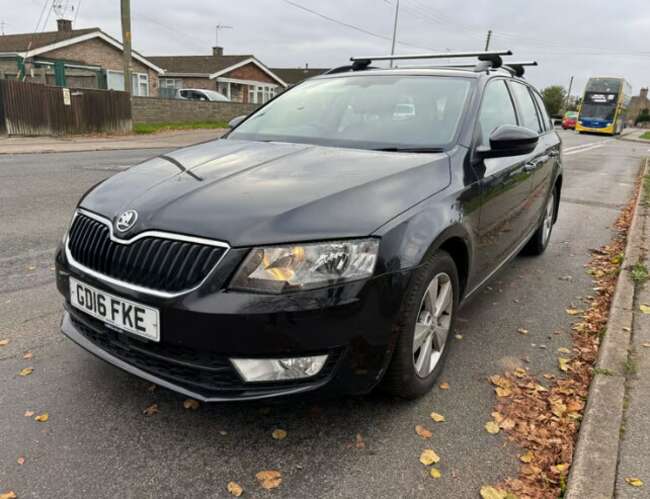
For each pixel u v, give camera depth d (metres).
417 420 2.80
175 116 26.02
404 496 2.28
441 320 3.09
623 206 9.27
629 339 3.55
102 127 20.38
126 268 2.46
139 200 2.61
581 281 5.11
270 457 2.49
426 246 2.61
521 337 3.84
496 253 3.85
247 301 2.23
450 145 3.30
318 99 4.06
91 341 2.77
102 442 2.55
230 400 2.34
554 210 6.26
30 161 12.08
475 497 2.29
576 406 2.92
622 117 43.00
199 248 2.32
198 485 2.31
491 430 2.72
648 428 2.65
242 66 43.22
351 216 2.45
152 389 2.99
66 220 6.50
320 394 2.40
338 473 2.40
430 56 4.45
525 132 3.37
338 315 2.32
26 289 4.32
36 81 28.36
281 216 2.36
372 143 3.42
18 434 2.58
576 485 2.26
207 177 2.78
